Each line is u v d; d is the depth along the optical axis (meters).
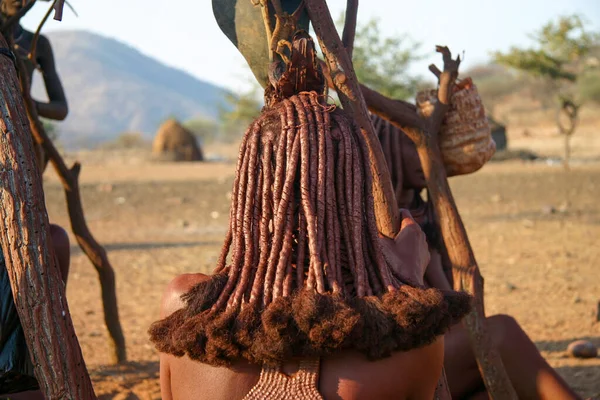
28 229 2.14
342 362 1.72
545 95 54.53
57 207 15.68
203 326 1.71
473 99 3.25
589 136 46.75
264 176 1.80
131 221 14.21
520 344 3.03
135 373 5.25
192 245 11.38
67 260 3.31
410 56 30.58
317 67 2.02
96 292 8.17
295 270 1.76
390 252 1.99
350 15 2.66
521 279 8.59
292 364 1.72
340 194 1.80
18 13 3.22
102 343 6.11
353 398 1.70
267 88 2.11
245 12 2.65
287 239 1.76
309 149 1.79
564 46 31.25
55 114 4.55
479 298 3.01
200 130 81.50
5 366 2.58
